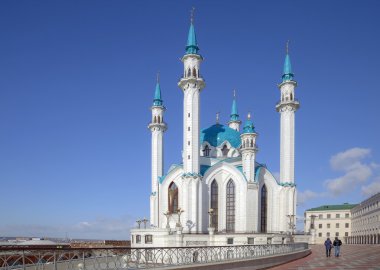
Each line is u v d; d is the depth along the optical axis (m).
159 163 88.38
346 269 26.11
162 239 64.62
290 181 80.12
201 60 79.00
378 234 101.50
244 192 76.25
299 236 74.25
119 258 18.05
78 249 16.59
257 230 75.69
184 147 75.38
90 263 17.00
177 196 77.69
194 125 75.25
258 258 26.33
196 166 74.19
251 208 76.00
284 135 81.75
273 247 32.66
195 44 79.56
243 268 24.09
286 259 32.12
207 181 77.25
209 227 67.81
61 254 16.20
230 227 76.81
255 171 80.06
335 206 144.00
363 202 118.00
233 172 78.12
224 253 25.17
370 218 109.62
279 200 80.44
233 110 108.81
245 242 64.31
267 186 80.88
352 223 133.75
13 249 14.90
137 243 67.75
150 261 19.48
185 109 76.38
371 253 46.81
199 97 77.50
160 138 89.44
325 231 140.12
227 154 87.69
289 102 81.31
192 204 72.19
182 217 72.62
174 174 79.44
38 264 15.62
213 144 88.44
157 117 89.56
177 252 21.25
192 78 75.69
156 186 86.56
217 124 94.00
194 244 63.69
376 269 25.97
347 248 65.38
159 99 91.06
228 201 78.06
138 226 71.06
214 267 21.41
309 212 145.00
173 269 18.75
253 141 79.25
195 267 19.94
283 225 78.69
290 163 80.50
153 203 85.94
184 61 78.81
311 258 37.34
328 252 40.06
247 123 80.56
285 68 84.94
